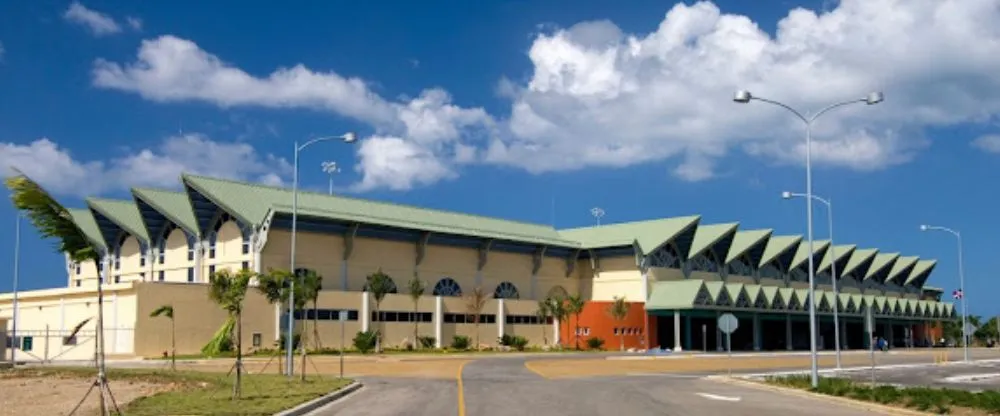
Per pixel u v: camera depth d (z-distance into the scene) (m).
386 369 45.62
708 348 94.88
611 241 92.38
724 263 99.19
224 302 31.41
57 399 25.20
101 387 17.80
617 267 92.75
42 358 61.84
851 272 122.88
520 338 80.62
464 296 80.56
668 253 93.38
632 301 89.25
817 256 114.06
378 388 31.38
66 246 16.98
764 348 106.25
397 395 27.89
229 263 71.38
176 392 26.58
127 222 83.50
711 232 98.12
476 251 85.19
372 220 74.88
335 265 73.44
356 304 71.06
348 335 70.00
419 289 75.12
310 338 67.06
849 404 25.64
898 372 47.75
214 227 73.62
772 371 46.41
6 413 21.20
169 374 33.94
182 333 60.72
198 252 74.31
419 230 78.31
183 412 20.20
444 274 82.00
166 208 77.00
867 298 111.50
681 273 94.19
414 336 75.12
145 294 59.31
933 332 136.12
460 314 79.69
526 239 87.94
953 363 60.88
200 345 61.50
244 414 19.83
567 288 94.50
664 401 25.88
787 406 24.77
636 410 22.72
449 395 27.78
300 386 29.20
